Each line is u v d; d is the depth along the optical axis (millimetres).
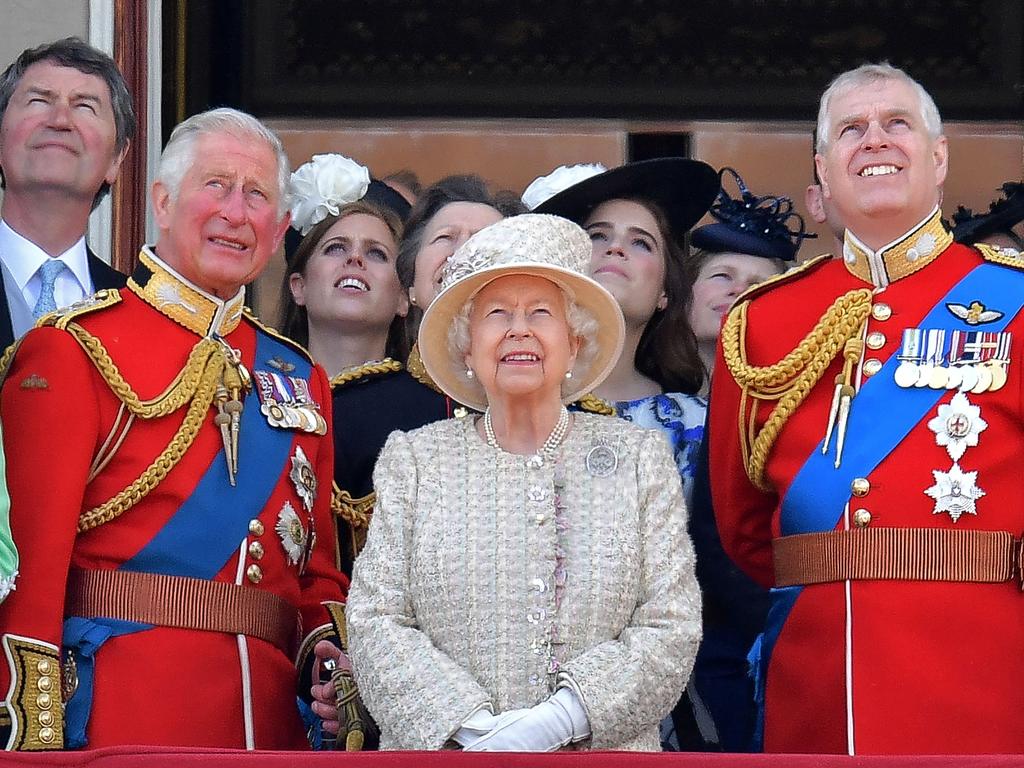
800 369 18641
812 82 24812
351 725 17172
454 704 15508
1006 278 18578
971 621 17531
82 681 17250
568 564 16172
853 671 17641
